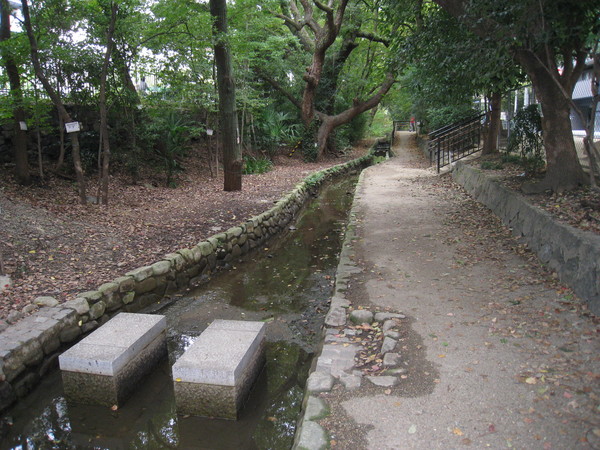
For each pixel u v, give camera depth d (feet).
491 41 17.67
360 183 40.88
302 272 21.81
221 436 10.43
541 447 7.61
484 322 12.30
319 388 9.64
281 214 31.12
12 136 28.27
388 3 26.14
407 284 15.67
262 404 11.37
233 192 34.60
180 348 14.26
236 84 43.70
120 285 16.11
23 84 25.73
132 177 32.89
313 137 62.75
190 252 20.20
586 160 25.16
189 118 41.29
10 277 15.40
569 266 14.02
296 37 55.36
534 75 19.27
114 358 11.00
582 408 8.46
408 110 77.00
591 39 12.85
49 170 28.94
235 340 11.86
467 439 7.93
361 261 18.54
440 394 9.25
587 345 10.57
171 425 10.81
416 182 39.88
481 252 18.61
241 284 20.22
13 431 10.61
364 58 68.18
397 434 8.16
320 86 63.52
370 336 12.06
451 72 23.36
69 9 25.84
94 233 20.83
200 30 28.17
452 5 18.58
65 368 11.16
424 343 11.36
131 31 27.94
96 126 32.58
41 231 19.30
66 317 13.44
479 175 29.66
